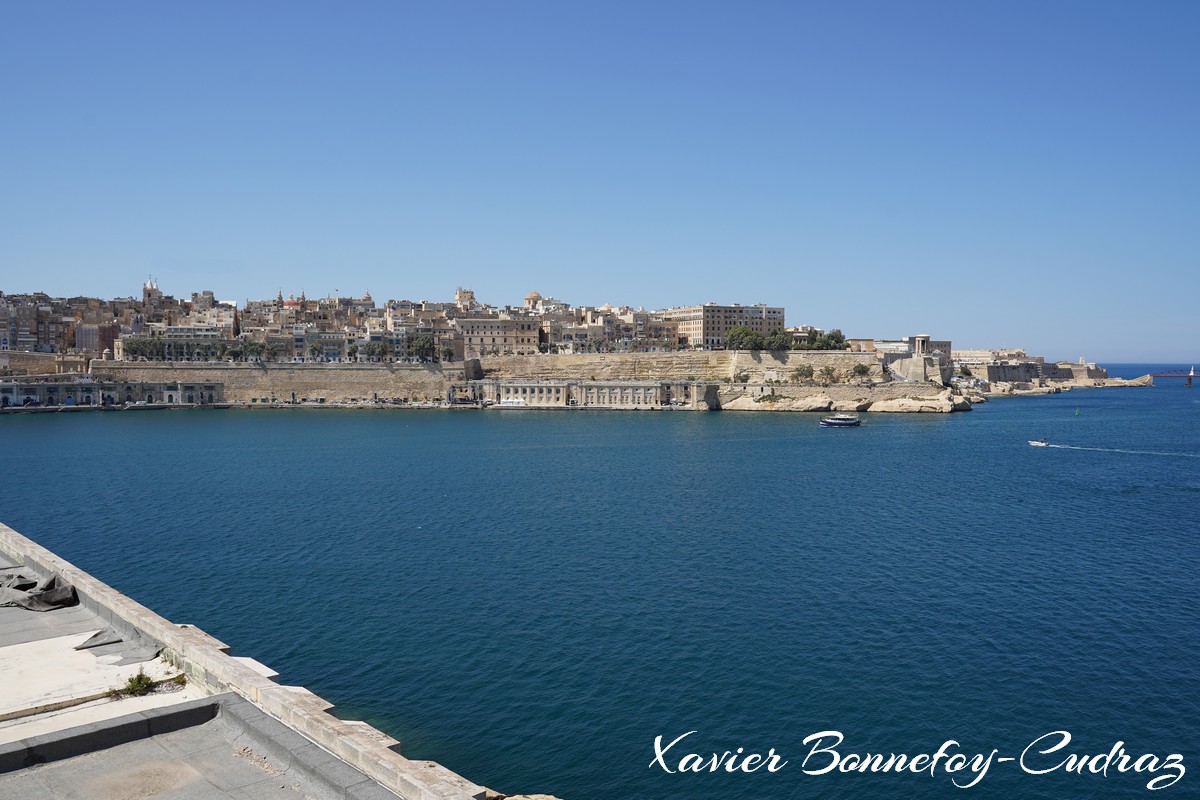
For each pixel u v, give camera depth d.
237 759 29.38
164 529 93.62
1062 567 77.44
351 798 25.92
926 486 126.00
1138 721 47.34
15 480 132.00
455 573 74.88
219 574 74.38
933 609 65.12
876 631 60.41
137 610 41.88
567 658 55.19
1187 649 57.06
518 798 36.78
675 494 118.94
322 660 54.44
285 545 85.62
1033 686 51.53
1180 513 104.56
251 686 32.91
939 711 48.47
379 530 93.31
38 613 45.03
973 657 55.72
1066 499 114.81
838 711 48.38
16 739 30.38
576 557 80.94
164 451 172.62
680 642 58.19
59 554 81.75
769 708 48.56
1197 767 42.91
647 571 75.88
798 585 71.44
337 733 29.47
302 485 127.12
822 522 98.44
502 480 132.75
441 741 44.38
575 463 153.62
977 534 91.81
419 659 54.75
